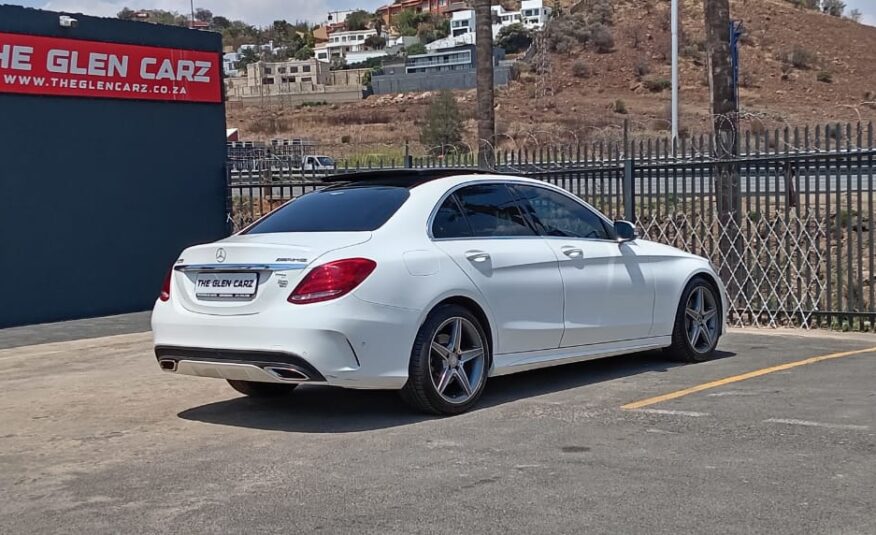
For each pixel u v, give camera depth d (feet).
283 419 22.61
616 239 26.86
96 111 45.91
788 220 36.24
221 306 21.08
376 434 20.68
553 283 24.48
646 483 16.66
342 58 483.92
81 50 45.03
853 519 14.70
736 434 19.63
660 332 27.66
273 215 24.50
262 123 262.26
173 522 15.52
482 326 22.88
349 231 21.79
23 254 43.16
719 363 28.30
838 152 34.58
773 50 298.97
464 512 15.51
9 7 42.19
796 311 36.37
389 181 24.35
